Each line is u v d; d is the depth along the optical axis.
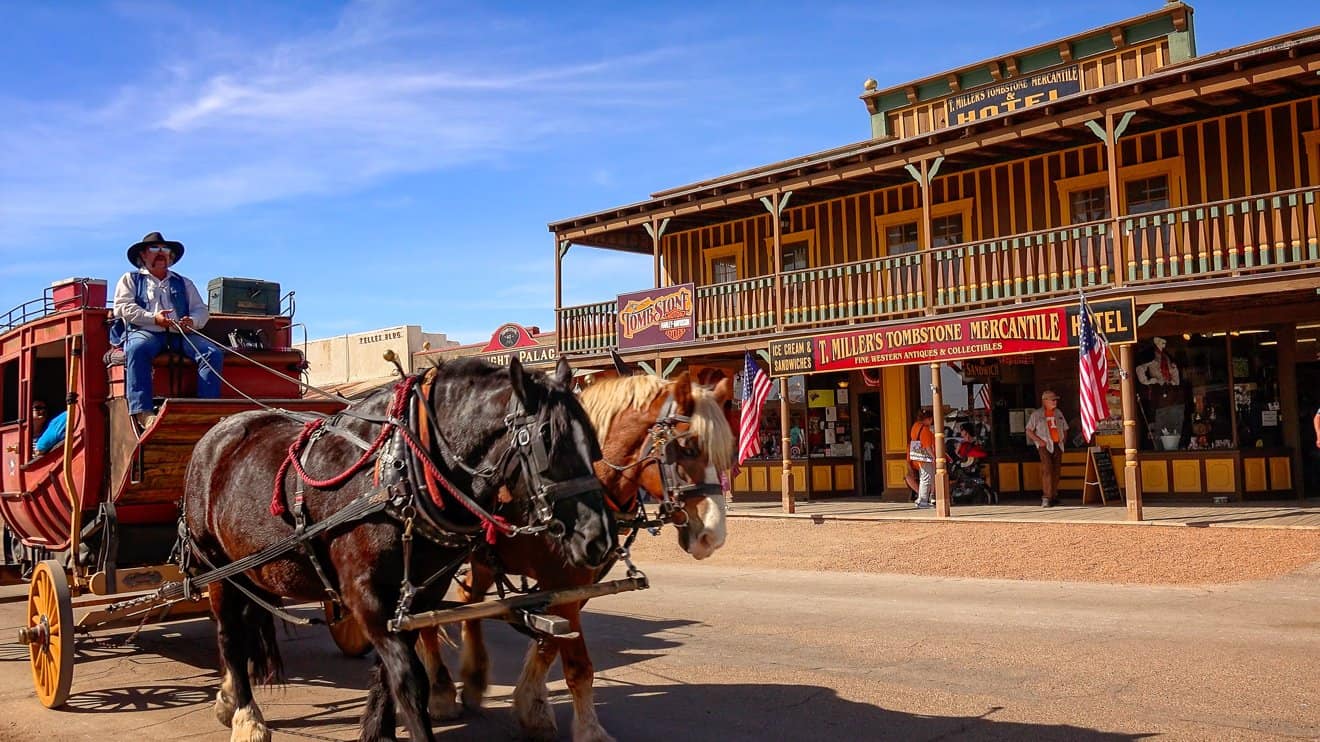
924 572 13.57
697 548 5.97
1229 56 15.25
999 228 20.06
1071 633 9.19
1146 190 18.23
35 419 9.15
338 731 6.54
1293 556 12.34
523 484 5.22
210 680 8.12
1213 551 12.94
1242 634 8.91
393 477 5.24
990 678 7.54
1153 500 18.33
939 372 17.48
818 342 19.14
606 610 11.23
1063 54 19.73
